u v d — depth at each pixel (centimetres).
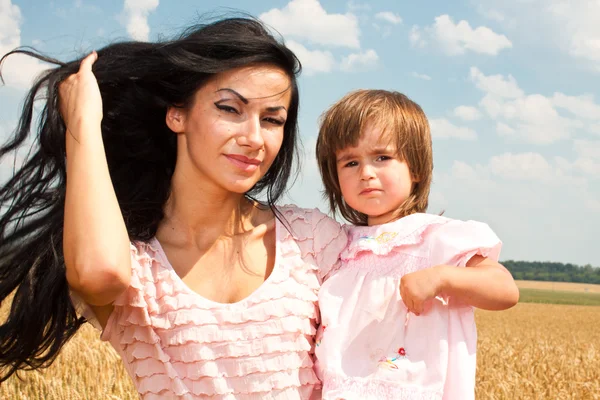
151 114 258
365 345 248
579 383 893
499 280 244
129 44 259
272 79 238
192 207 246
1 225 250
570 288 11338
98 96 234
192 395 225
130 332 234
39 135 250
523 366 1063
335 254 269
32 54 252
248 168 235
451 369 242
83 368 662
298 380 236
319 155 300
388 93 287
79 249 205
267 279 240
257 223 259
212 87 235
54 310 247
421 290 235
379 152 271
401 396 234
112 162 262
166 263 237
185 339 226
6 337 246
